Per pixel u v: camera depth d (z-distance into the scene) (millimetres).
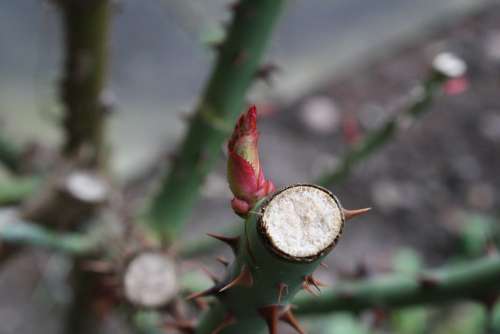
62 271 596
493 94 925
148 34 833
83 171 393
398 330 539
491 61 966
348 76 954
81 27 345
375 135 366
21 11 789
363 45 986
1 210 409
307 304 324
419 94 358
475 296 301
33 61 774
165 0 484
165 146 793
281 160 838
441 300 307
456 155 853
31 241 362
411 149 860
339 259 717
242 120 218
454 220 773
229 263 239
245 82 336
